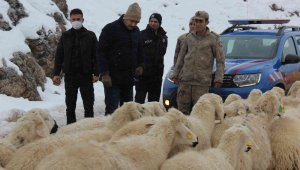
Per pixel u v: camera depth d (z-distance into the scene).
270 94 8.63
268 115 8.54
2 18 15.41
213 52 10.00
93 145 5.53
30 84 14.14
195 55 9.98
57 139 6.66
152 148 6.54
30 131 6.97
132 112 8.05
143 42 11.37
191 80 10.05
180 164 6.03
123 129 7.41
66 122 11.65
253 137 7.62
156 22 11.32
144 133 7.16
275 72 11.95
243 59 12.40
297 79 13.06
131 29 9.75
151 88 11.70
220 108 8.41
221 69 9.90
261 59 12.34
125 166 5.61
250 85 11.39
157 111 9.24
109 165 5.34
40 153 6.22
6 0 16.30
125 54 9.73
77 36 10.38
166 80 12.13
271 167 8.20
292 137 8.16
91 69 10.54
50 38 16.80
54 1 20.36
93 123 8.59
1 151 6.27
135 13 9.59
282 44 12.80
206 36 9.97
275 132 8.34
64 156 5.18
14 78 13.64
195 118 8.18
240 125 7.17
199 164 6.04
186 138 6.96
